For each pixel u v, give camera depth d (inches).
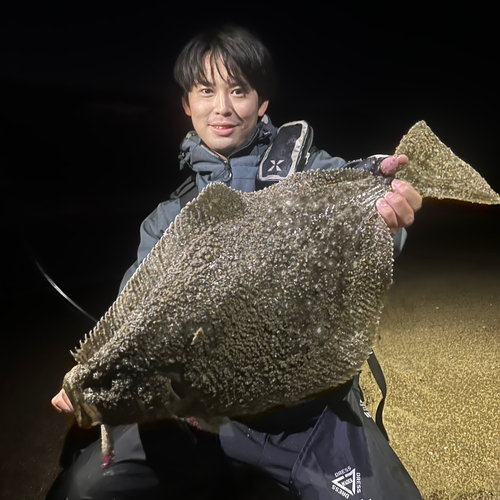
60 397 45.9
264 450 60.2
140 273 47.9
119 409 44.6
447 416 95.3
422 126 56.2
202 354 45.4
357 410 60.7
